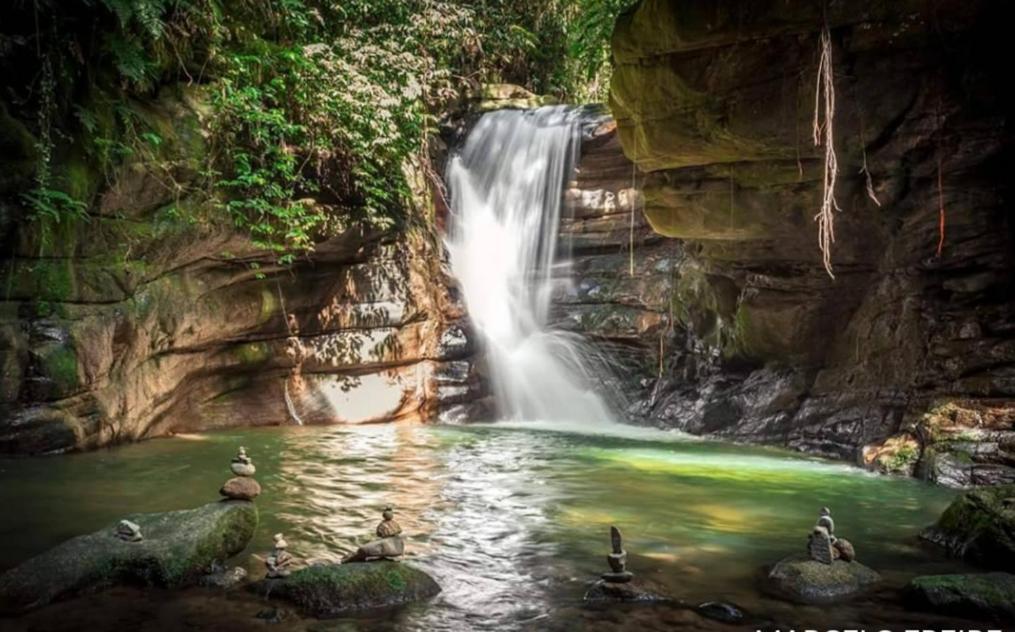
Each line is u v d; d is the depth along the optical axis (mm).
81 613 4945
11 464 9492
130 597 5238
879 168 10047
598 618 5070
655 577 5906
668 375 15750
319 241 13898
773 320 12977
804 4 8648
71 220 9945
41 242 9516
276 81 12617
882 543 6930
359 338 15156
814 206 10844
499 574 5961
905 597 5449
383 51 15461
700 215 11695
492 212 18203
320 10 15328
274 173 12648
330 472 9977
